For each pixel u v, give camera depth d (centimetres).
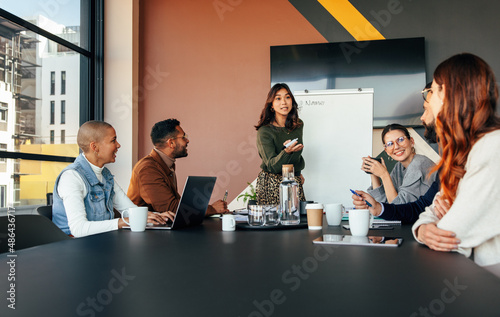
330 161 370
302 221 186
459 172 115
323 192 370
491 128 110
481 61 113
